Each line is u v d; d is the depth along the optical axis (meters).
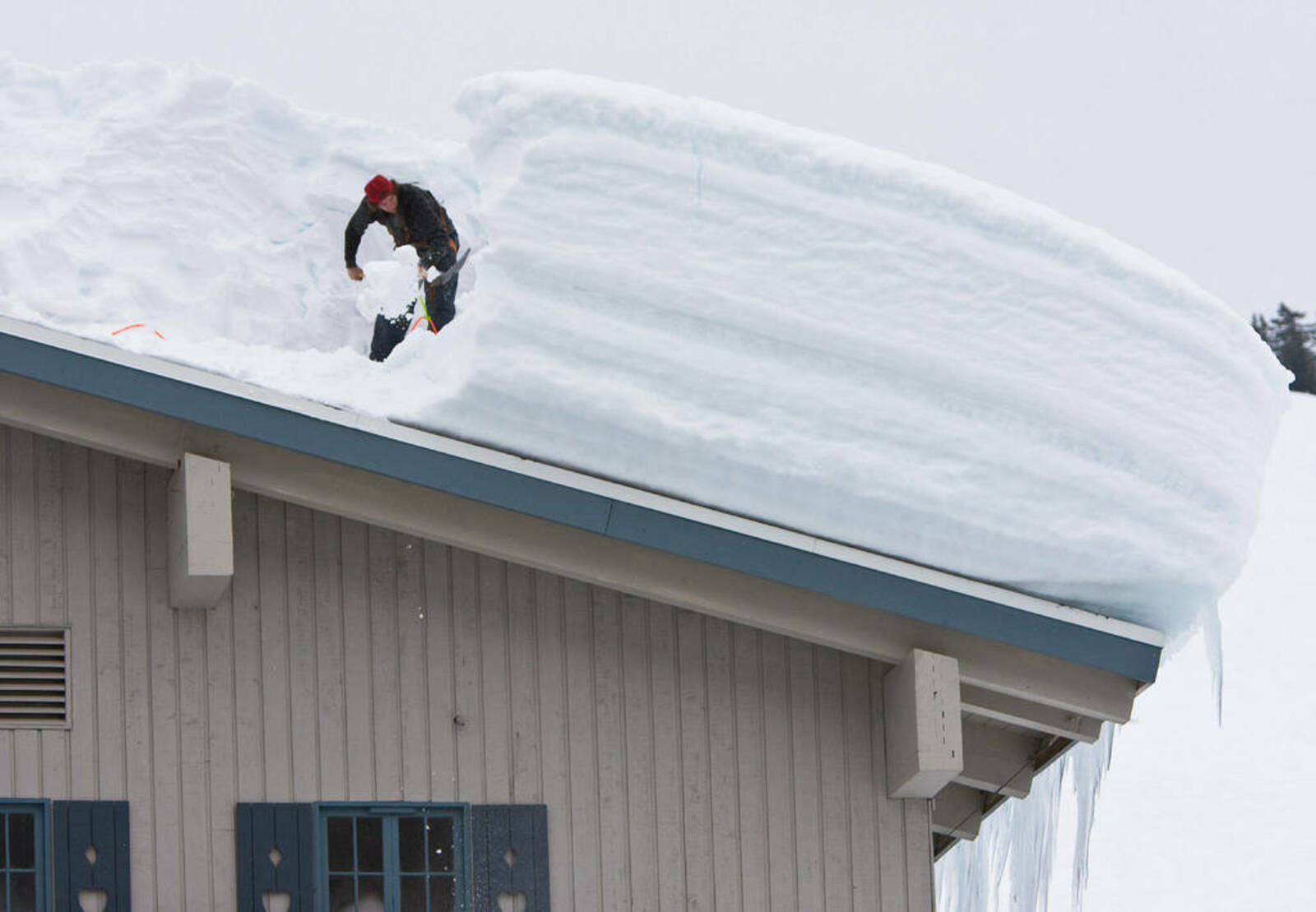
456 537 43.31
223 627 44.53
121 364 41.41
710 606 44.41
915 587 43.94
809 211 43.16
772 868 46.06
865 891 46.28
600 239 42.16
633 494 42.75
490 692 45.50
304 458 42.88
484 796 45.12
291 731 44.50
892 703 46.44
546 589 46.12
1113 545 44.06
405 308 52.72
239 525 44.91
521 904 44.91
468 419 42.12
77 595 43.97
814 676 46.91
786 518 43.41
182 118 59.47
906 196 43.56
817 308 43.00
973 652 45.34
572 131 42.28
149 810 43.66
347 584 45.19
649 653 46.34
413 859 44.72
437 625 45.47
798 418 43.00
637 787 45.81
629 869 45.53
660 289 42.28
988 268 43.81
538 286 41.94
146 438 42.31
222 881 43.75
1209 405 45.00
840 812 46.47
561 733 45.72
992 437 43.75
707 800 46.06
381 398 42.59
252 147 59.59
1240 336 45.75
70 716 43.59
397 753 44.88
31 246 55.00
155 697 44.03
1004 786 51.41
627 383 42.38
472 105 42.81
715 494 43.09
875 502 43.31
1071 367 44.00
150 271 55.91
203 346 43.88
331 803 44.34
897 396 43.44
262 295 56.56
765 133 43.00
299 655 44.75
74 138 58.88
